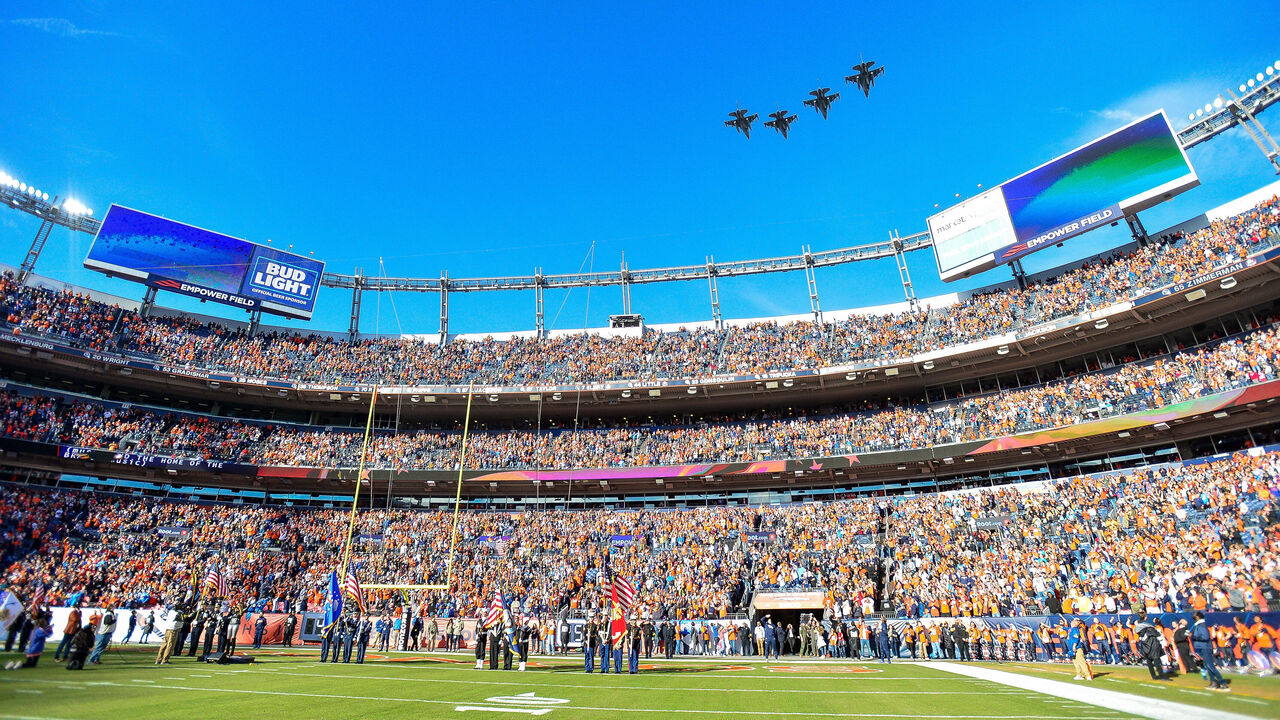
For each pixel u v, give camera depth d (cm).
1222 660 1877
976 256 5022
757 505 4991
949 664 2731
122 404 5206
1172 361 4150
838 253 6106
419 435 5756
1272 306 3919
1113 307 4119
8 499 4256
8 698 1352
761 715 1313
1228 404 3547
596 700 1538
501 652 3406
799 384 5262
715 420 5819
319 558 4703
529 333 6562
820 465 4741
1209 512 3212
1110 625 2573
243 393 5469
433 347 6297
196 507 4972
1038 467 4441
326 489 5412
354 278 6525
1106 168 4572
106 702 1370
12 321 4631
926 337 5125
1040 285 5031
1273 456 3372
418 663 2731
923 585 3681
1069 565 3384
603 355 5991
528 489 5394
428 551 4766
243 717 1238
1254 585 2091
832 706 1446
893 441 4797
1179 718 1198
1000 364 4825
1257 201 4412
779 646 3173
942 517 4294
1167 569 2917
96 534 4362
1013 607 3194
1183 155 4278
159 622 3478
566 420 6009
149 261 5306
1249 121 4381
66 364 4853
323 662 2691
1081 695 1584
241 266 5678
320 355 5916
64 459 4616
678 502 5272
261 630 3559
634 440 5559
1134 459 4112
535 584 4266
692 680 2042
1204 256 4009
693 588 3994
